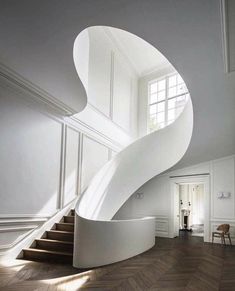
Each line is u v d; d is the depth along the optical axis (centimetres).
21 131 541
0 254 483
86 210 575
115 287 348
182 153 709
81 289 339
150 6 287
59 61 440
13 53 427
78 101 602
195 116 545
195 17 293
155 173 764
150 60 1047
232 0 261
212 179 819
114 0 286
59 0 297
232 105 500
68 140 675
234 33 304
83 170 721
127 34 898
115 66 949
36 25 348
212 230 791
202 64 378
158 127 1047
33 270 429
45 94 580
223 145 704
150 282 372
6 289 337
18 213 515
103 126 830
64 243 518
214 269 451
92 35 816
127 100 1018
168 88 1051
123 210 998
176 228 912
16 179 519
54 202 614
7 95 518
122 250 516
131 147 761
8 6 314
